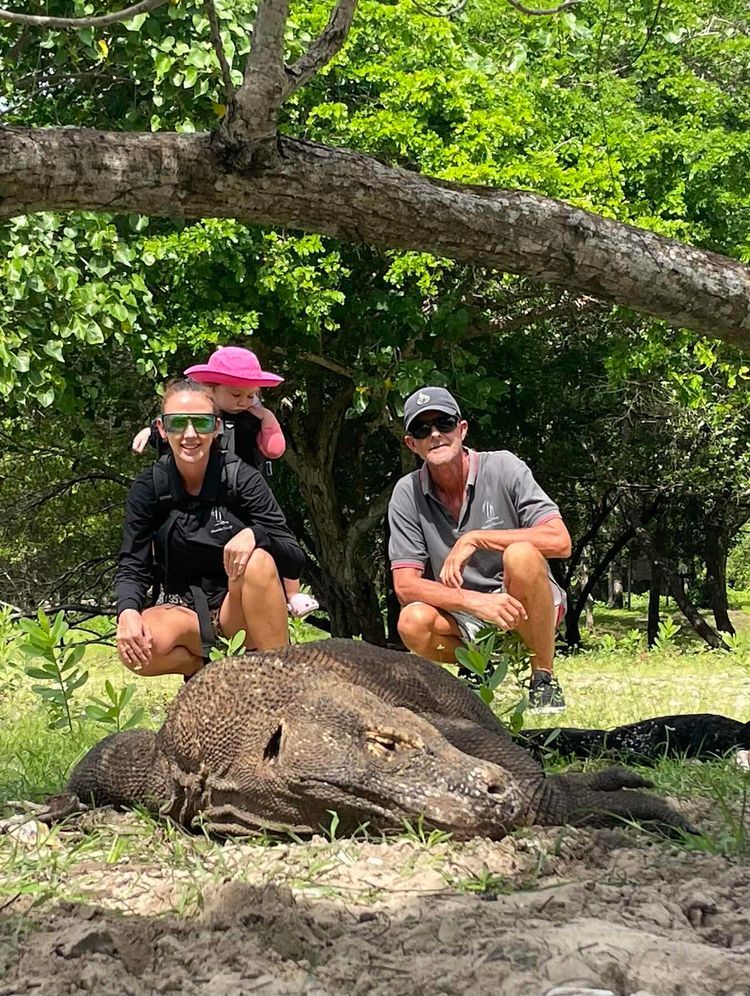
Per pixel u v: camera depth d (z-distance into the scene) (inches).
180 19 277.1
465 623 154.8
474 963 69.5
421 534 158.9
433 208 139.3
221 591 138.1
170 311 352.8
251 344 392.2
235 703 98.3
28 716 204.2
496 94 352.2
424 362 365.1
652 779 119.0
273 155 131.9
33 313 298.4
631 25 359.9
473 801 90.5
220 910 77.7
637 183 380.2
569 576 629.9
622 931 73.2
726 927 77.0
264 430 144.9
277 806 94.3
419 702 103.4
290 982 68.6
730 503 605.9
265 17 125.9
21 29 288.2
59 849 95.8
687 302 149.8
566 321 443.5
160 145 129.4
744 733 140.6
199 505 135.0
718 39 415.5
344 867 86.3
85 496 525.0
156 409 425.4
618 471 536.7
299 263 359.9
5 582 530.9
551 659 156.4
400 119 339.9
